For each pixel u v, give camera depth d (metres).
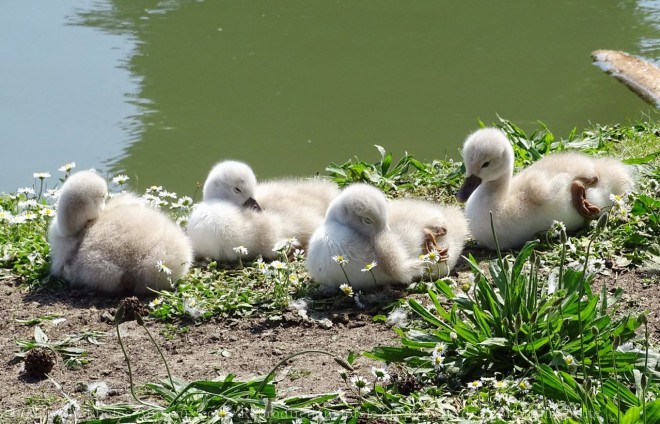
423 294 10.12
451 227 10.92
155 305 10.07
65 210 10.59
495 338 8.11
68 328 9.66
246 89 20.12
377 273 10.22
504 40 22.95
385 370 8.43
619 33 23.39
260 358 8.92
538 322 8.23
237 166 11.87
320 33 23.23
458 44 22.67
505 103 19.50
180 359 8.95
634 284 10.04
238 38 22.67
